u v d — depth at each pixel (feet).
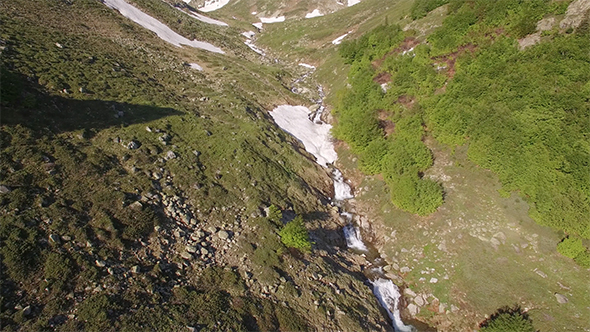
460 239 73.61
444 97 96.37
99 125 70.28
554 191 70.44
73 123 67.05
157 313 40.88
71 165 56.44
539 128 76.69
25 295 36.86
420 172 89.45
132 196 57.36
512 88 85.46
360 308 58.49
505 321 56.95
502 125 81.00
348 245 79.36
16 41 82.23
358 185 96.84
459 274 68.44
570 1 96.53
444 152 91.45
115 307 39.22
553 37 91.40
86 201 51.98
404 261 74.18
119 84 88.89
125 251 47.73
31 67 75.00
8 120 57.47
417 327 62.13
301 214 76.79
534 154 74.84
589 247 65.51
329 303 55.62
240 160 81.35
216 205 65.92
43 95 68.80
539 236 70.18
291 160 94.99
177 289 45.83
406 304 66.03
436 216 79.00
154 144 73.20
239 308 46.88
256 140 92.89
